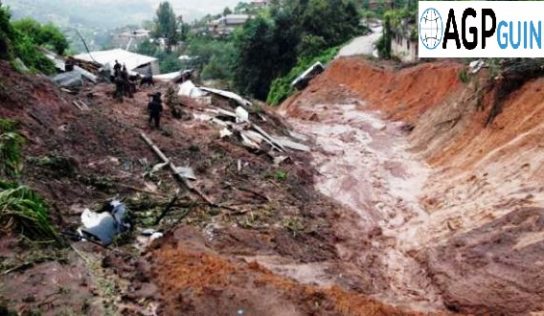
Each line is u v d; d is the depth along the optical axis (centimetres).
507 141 1596
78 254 935
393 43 3953
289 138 2236
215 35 9988
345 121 2767
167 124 1842
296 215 1386
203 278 878
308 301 880
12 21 2894
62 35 3083
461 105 2022
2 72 1514
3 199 959
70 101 1681
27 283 820
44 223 959
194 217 1242
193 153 1634
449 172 1739
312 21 5150
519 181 1363
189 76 3291
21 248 902
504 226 1188
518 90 1736
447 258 1172
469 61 2372
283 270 1085
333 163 2005
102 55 3559
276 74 5088
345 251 1271
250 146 1825
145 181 1387
